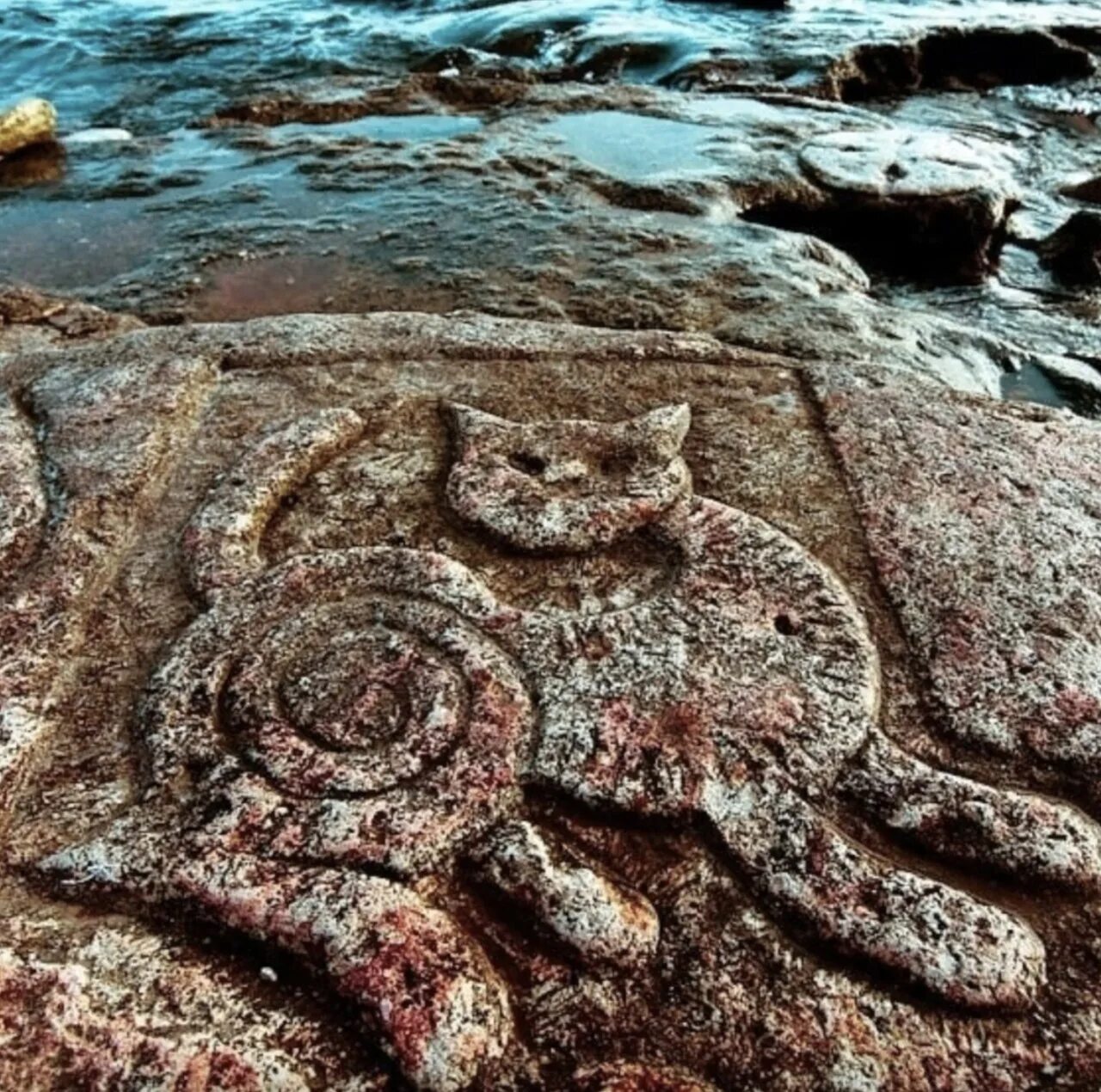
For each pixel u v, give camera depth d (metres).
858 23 8.24
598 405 2.77
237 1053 1.44
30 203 5.23
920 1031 1.50
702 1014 1.51
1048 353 3.94
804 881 1.63
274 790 1.73
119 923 1.61
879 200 4.93
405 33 8.80
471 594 2.06
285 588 2.08
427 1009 1.47
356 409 2.72
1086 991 1.55
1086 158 6.18
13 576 2.20
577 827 1.71
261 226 4.78
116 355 3.01
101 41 8.77
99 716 1.91
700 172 5.14
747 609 2.04
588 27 8.45
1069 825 1.72
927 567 2.18
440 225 4.68
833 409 2.70
